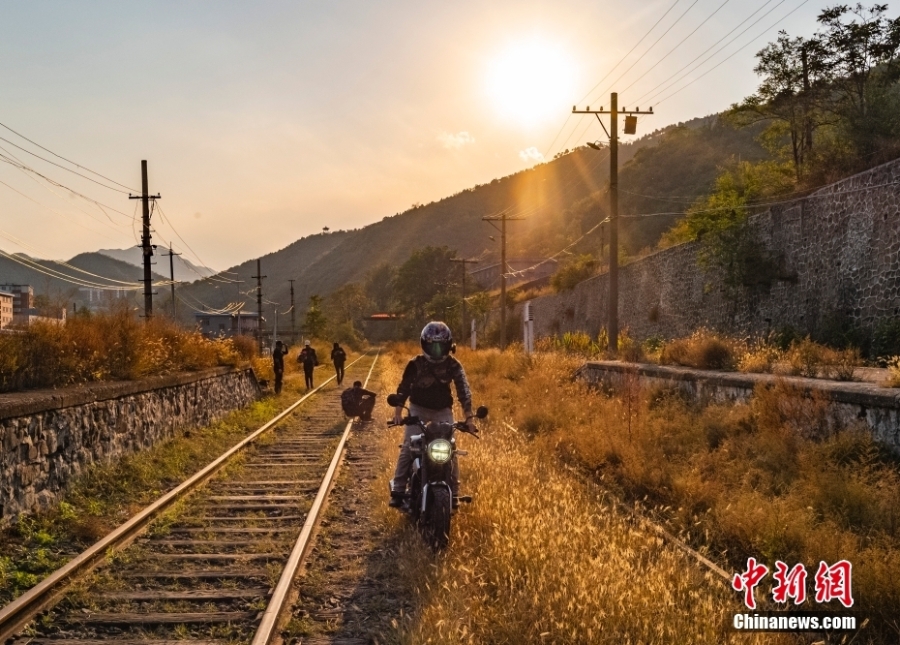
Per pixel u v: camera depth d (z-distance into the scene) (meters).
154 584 5.84
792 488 7.56
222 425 15.51
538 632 4.51
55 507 7.86
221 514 8.21
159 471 10.26
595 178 192.50
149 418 11.52
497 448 10.16
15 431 7.21
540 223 178.38
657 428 11.00
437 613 4.79
